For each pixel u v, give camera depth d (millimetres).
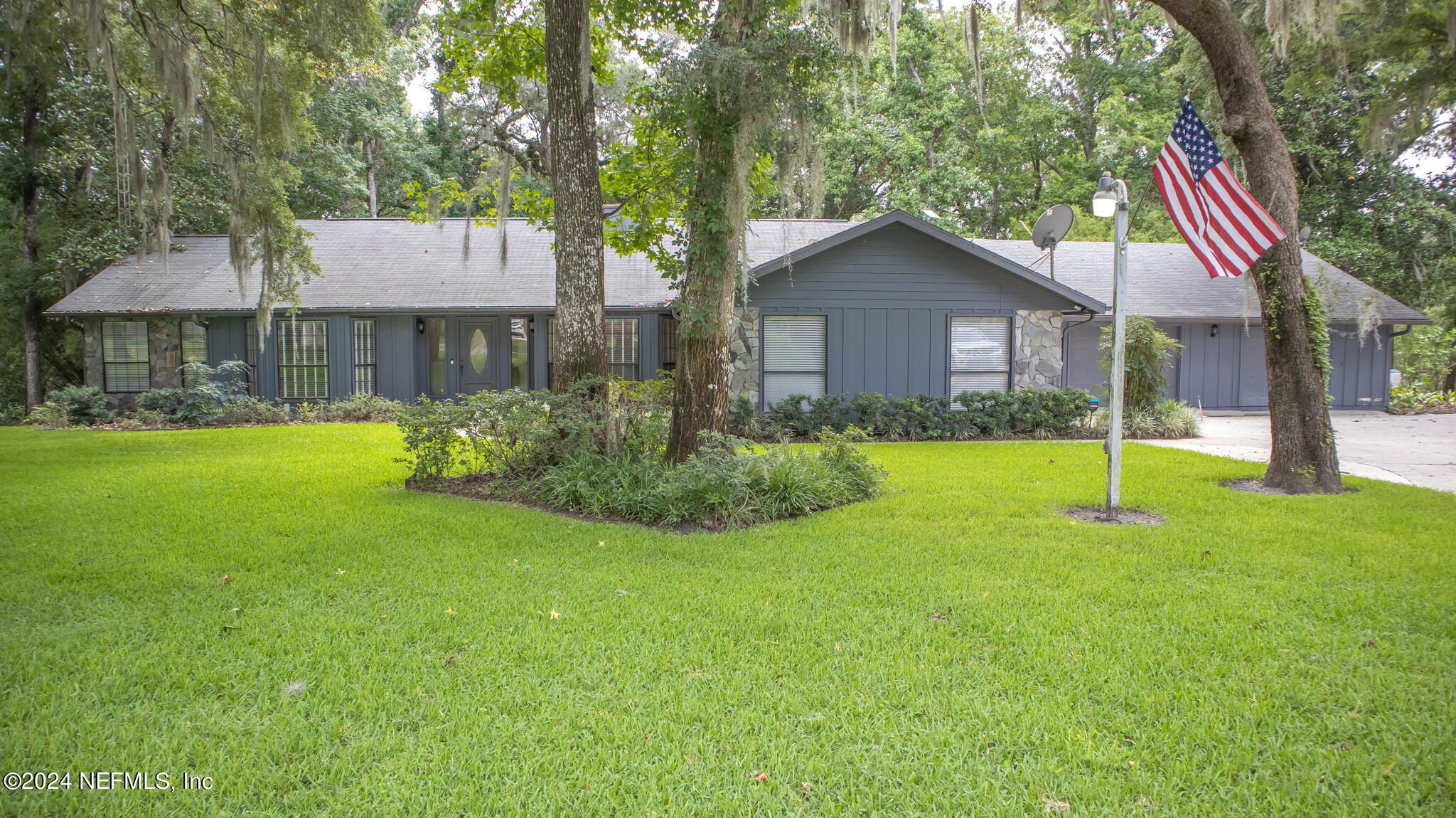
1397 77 12094
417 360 16859
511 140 13242
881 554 5363
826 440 8461
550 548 5559
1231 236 7035
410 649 3613
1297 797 2451
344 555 5277
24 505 6926
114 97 9891
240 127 12789
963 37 9211
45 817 2316
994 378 14422
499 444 8156
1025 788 2506
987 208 29844
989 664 3461
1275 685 3211
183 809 2371
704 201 7363
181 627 3863
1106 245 20656
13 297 17531
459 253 18500
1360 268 21203
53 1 10422
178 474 8766
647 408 8586
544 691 3182
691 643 3693
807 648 3617
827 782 2539
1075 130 27984
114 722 2891
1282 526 6250
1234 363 18094
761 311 13867
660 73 7199
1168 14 8359
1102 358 14531
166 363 16438
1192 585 4629
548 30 8062
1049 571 4930
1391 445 12336
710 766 2635
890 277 14062
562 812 2377
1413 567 4988
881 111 24484
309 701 3078
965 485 8258
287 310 15945
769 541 5773
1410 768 2615
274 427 14414
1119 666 3412
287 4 10789
